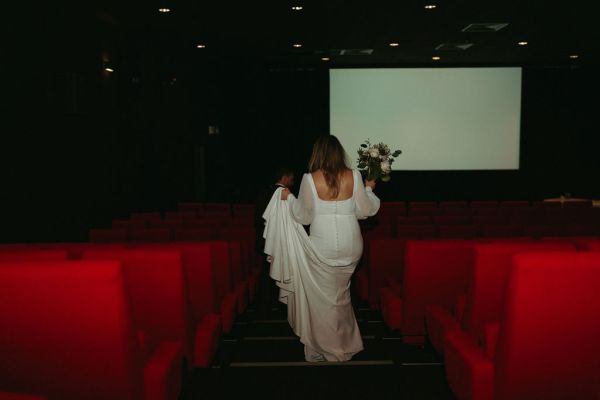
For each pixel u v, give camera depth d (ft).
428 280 10.62
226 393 9.42
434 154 48.32
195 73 43.73
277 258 12.03
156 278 7.90
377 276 14.47
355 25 33.81
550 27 34.60
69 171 25.18
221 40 38.17
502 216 20.42
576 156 50.75
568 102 50.26
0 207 19.26
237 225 20.48
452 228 16.81
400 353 11.05
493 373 6.75
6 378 6.10
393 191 52.31
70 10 25.68
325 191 11.35
